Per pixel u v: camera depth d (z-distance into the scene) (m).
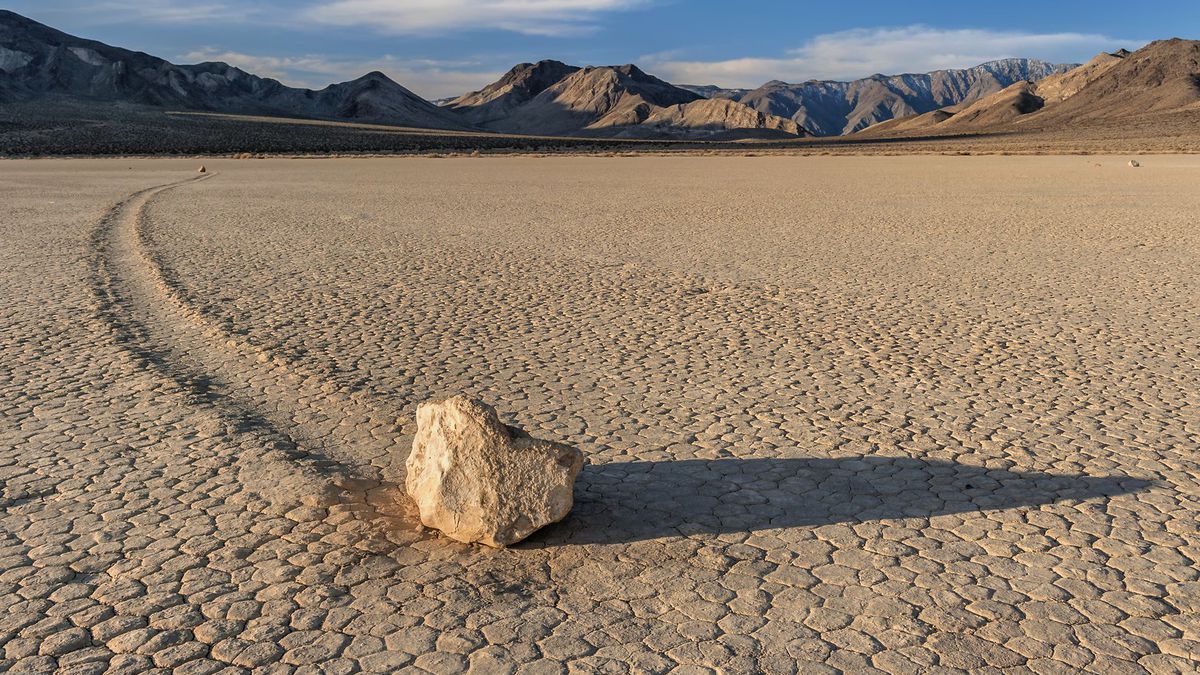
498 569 5.02
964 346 9.91
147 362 9.17
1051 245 17.66
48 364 9.13
